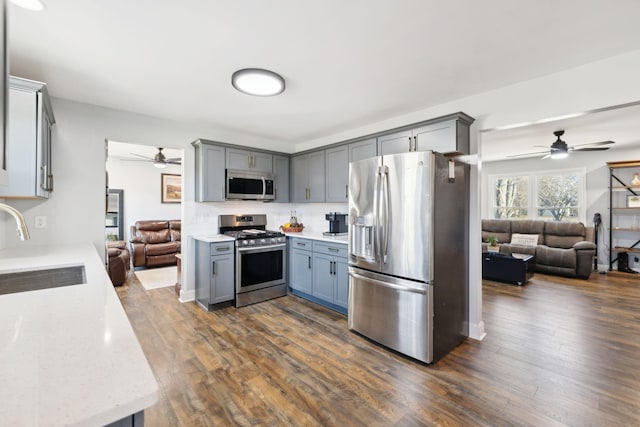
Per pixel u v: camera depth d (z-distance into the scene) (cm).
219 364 227
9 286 169
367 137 334
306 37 182
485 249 525
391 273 249
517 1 149
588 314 332
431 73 229
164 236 616
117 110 314
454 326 256
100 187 303
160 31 175
